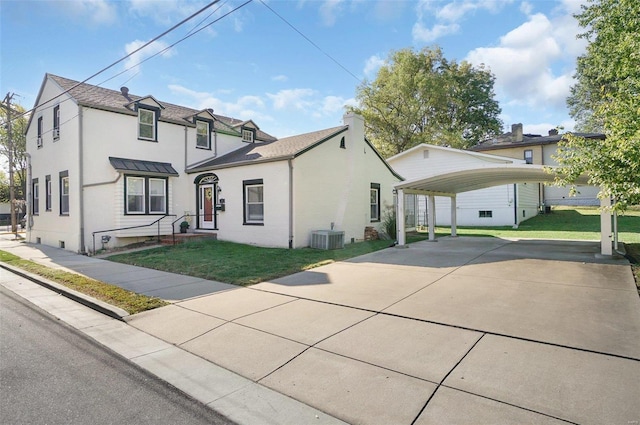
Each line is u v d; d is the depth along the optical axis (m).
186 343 4.77
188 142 16.73
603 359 3.74
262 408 3.18
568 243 12.73
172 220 15.55
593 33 16.53
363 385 3.47
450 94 32.56
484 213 21.61
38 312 6.40
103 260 11.53
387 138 32.59
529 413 2.87
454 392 3.25
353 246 13.41
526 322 4.90
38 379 3.79
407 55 32.12
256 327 5.19
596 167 6.75
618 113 7.07
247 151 16.72
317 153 13.74
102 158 13.98
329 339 4.63
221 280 8.16
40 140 17.03
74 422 2.97
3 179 44.62
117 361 4.26
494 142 31.34
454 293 6.51
